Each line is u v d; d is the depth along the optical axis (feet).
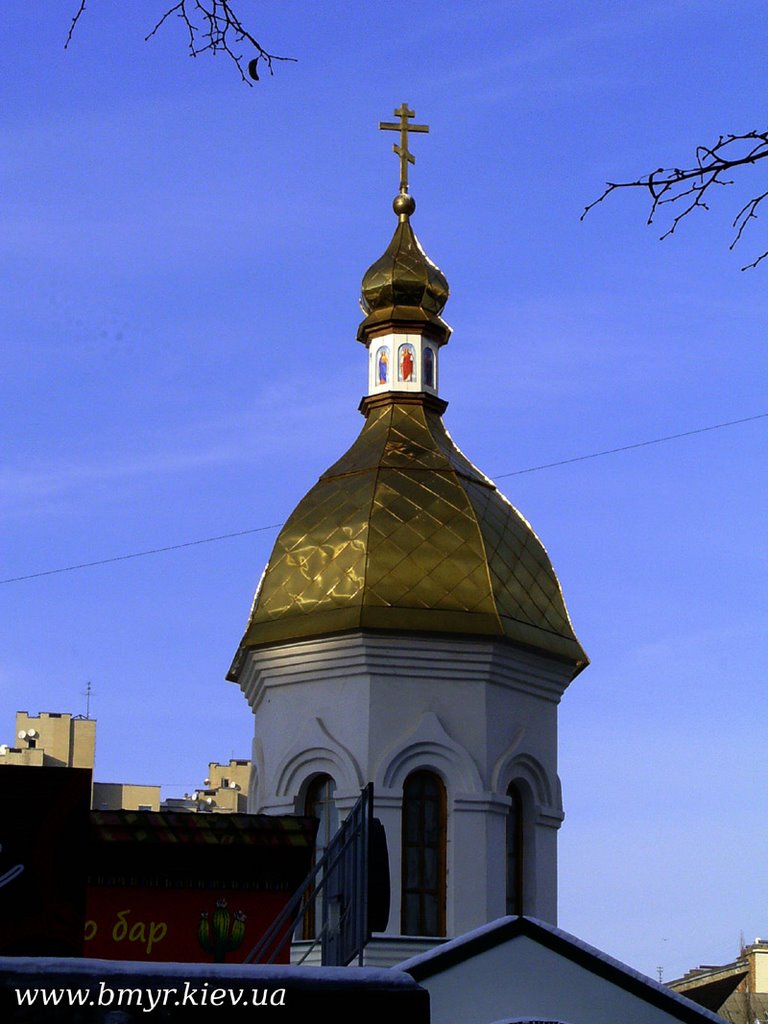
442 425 105.91
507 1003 62.23
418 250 109.19
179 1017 46.80
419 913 91.86
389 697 94.63
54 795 52.90
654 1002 62.90
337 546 98.02
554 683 98.94
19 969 46.83
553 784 97.60
